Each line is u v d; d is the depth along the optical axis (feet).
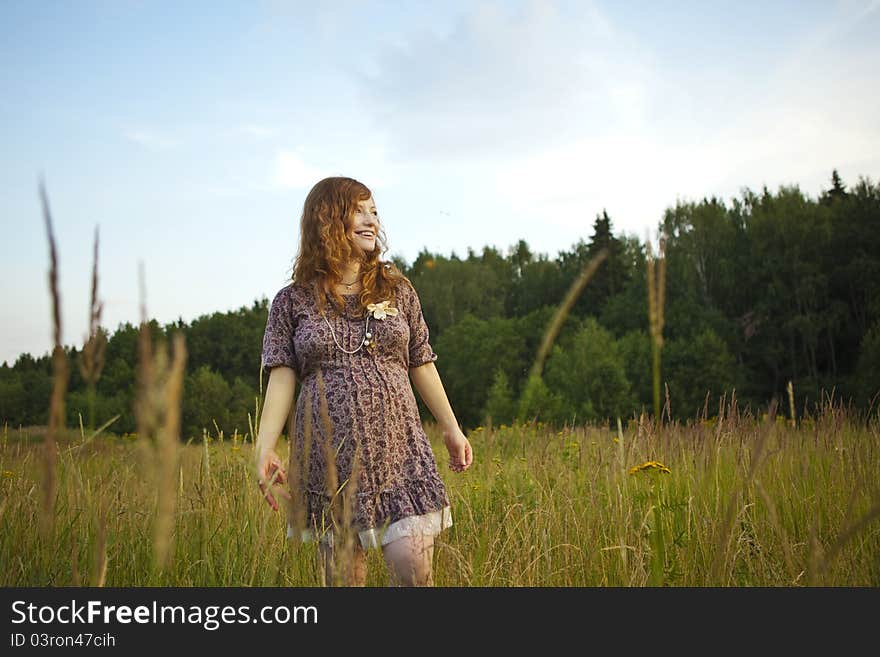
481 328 180.14
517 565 8.10
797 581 7.08
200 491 8.14
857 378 111.55
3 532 7.98
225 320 237.66
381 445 7.34
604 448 14.03
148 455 2.53
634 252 213.87
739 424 12.37
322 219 7.95
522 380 136.15
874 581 7.98
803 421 15.33
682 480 9.36
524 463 15.29
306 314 7.84
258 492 8.95
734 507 5.21
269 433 7.45
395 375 7.79
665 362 133.08
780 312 147.84
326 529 6.96
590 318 155.53
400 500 7.28
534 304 240.73
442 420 8.44
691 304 154.10
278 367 7.89
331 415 7.29
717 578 5.34
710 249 162.91
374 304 7.86
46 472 3.00
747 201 179.11
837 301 142.10
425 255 241.35
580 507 10.28
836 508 9.82
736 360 144.15
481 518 10.71
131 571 7.62
